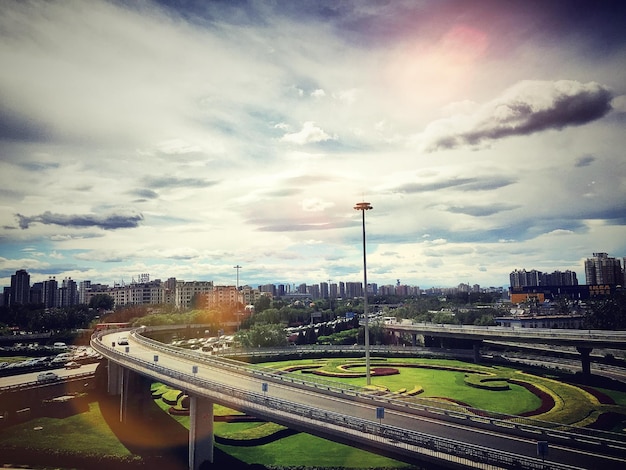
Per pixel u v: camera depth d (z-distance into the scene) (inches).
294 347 5708.7
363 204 3686.0
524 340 4722.0
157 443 3117.6
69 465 2930.6
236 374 3284.9
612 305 6018.7
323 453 2640.3
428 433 1935.3
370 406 2381.9
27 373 4670.3
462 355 5492.1
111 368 4296.3
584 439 1766.7
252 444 2815.0
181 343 6697.8
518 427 1925.4
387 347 5841.5
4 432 3405.5
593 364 4640.8
